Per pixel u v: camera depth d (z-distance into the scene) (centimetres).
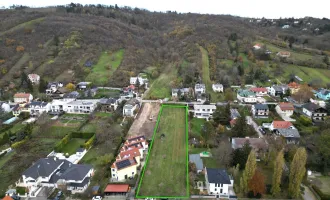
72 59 17450
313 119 10994
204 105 11712
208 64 17588
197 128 10381
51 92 14275
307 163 7756
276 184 6531
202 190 6881
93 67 17112
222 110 10981
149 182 7219
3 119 10900
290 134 9062
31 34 19088
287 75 16838
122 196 6675
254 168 6531
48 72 16025
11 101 13038
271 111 11712
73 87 14638
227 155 7938
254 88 14350
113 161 7938
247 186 6619
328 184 7081
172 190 6894
